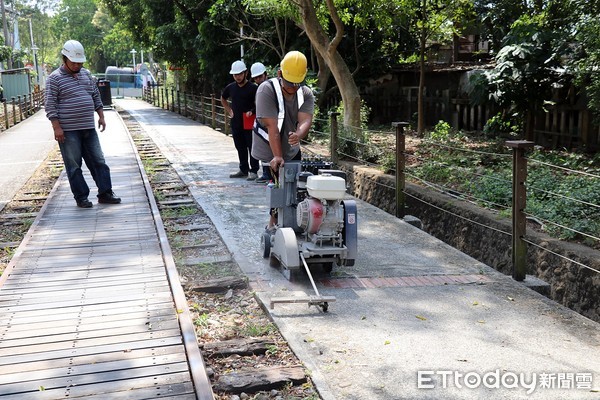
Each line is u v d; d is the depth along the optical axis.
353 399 3.81
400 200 8.89
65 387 3.86
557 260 6.50
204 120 25.33
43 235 7.42
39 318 4.93
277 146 6.10
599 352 4.46
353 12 19.03
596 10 10.89
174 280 5.64
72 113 8.53
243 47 21.77
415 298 5.52
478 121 17.06
